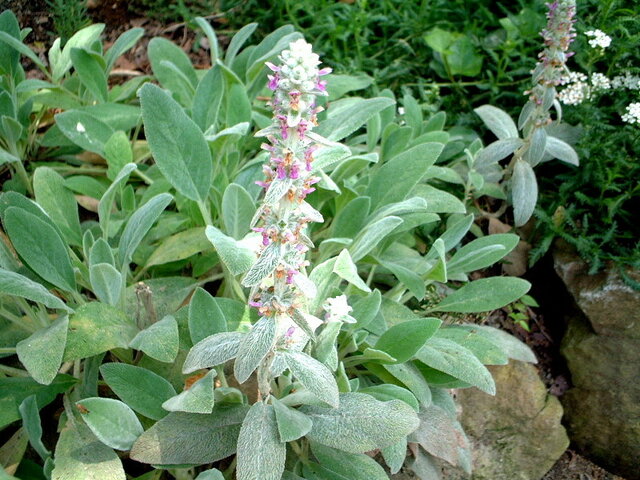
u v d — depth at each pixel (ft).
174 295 1.51
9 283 1.17
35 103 2.12
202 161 1.44
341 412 1.18
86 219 1.92
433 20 2.48
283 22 2.47
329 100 2.16
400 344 1.34
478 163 1.90
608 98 2.05
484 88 2.26
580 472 1.78
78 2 2.41
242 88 1.65
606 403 1.74
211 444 1.17
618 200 1.80
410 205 1.41
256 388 1.47
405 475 1.47
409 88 2.38
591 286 1.79
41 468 1.27
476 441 1.62
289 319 1.11
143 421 1.35
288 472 1.25
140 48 2.47
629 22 2.03
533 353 1.73
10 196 1.33
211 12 2.59
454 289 1.90
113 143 1.61
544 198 2.01
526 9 2.29
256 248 1.14
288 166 0.95
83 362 1.49
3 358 1.54
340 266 1.26
